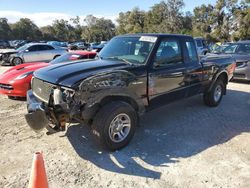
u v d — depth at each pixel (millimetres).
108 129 4094
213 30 54188
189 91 5859
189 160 4082
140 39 5141
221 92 7027
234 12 51500
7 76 7148
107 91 4047
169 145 4582
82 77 4031
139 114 4684
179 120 5816
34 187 2719
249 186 3473
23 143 4559
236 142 4750
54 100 3994
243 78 10031
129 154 4238
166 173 3730
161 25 68562
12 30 88188
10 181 3494
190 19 68188
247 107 6934
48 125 4066
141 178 3611
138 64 4711
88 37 92688
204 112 6406
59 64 4852
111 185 3455
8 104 6848
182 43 5531
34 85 4738
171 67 5184
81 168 3826
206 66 6176
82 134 4902
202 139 4859
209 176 3672
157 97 4996
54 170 3758
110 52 5332
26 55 16781
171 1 67188
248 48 11125
